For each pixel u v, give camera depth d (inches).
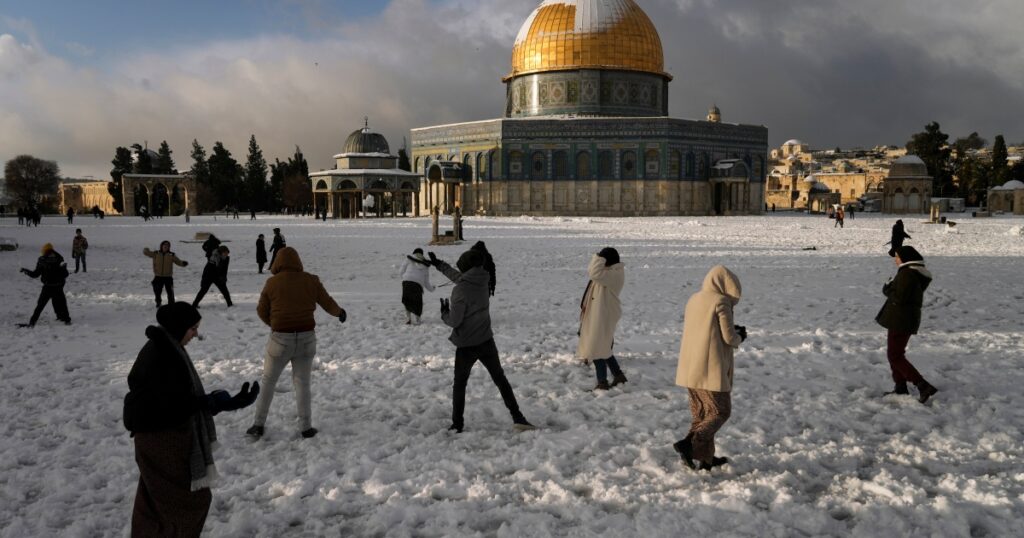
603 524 216.2
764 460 267.4
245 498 242.2
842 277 869.2
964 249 1331.2
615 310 374.9
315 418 326.3
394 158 3592.5
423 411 340.2
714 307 252.8
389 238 1701.5
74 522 223.3
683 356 261.4
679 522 215.5
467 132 3590.1
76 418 329.7
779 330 524.7
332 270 992.2
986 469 257.0
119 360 447.8
